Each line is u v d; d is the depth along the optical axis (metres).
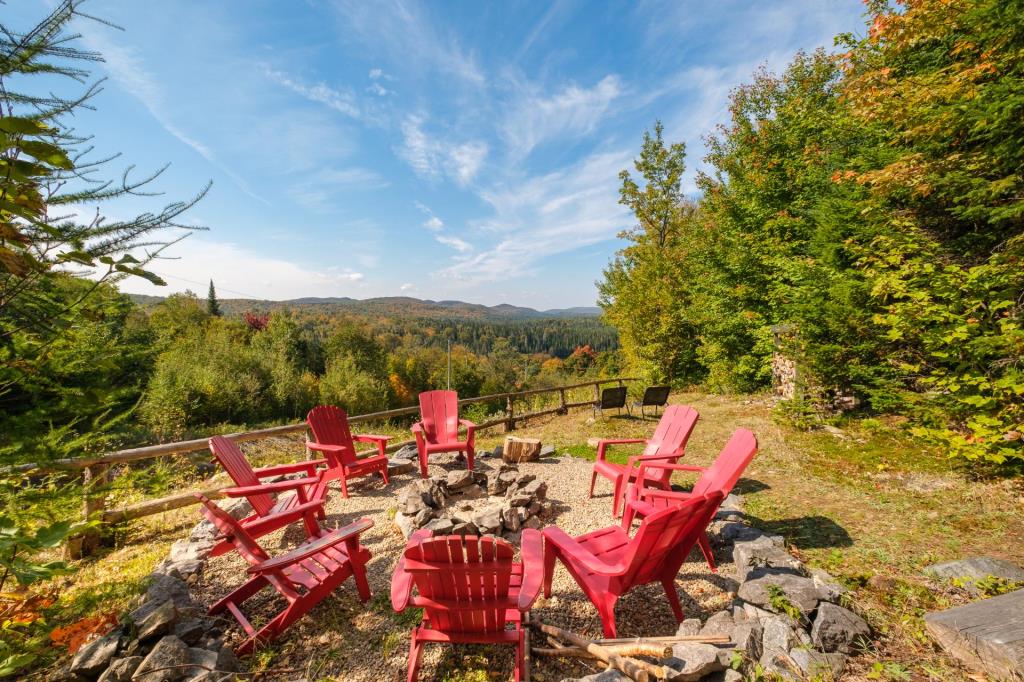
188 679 2.12
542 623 2.63
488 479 4.94
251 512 4.32
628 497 3.87
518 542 3.77
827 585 2.67
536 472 5.75
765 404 9.73
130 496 4.10
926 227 6.04
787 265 8.52
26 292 1.62
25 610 2.10
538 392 9.55
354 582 3.19
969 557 3.21
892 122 6.03
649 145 16.66
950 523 3.69
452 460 6.09
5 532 1.47
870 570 3.11
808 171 9.46
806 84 12.03
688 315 14.84
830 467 5.16
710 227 14.38
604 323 19.55
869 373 6.02
